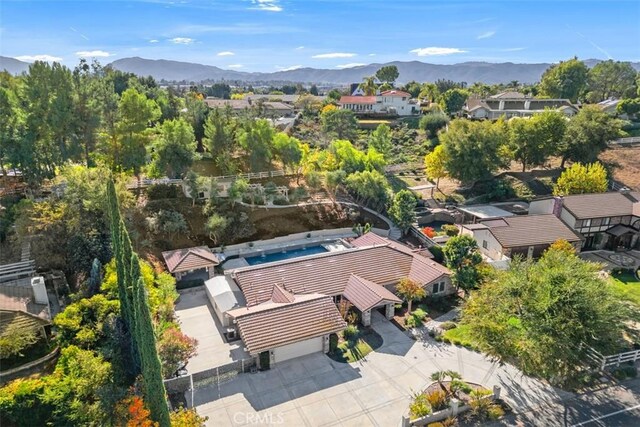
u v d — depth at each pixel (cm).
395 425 2542
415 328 3553
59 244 3825
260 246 5200
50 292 3550
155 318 3331
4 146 4241
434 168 7144
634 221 5284
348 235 5650
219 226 4972
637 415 2584
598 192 5919
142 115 5141
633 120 9756
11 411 2370
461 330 3491
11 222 4000
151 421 2142
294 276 3928
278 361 3123
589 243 5338
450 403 2594
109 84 5278
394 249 4403
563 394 2773
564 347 2620
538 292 2856
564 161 7556
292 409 2667
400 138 9900
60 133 4588
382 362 3125
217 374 2964
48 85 4469
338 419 2588
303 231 5531
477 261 3950
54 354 2864
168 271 4341
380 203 6247
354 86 18038
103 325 2902
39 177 4447
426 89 15075
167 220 4888
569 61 12825
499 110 11050
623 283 4272
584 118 7194
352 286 3862
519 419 2558
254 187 5809
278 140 6300
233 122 6544
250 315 3178
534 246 4747
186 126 5509
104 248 3844
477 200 6838
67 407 2380
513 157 7400
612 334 2730
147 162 5575
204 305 3928
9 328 2784
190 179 5253
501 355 2781
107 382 2514
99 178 4175
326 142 8744
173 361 2820
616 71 13975
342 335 3441
